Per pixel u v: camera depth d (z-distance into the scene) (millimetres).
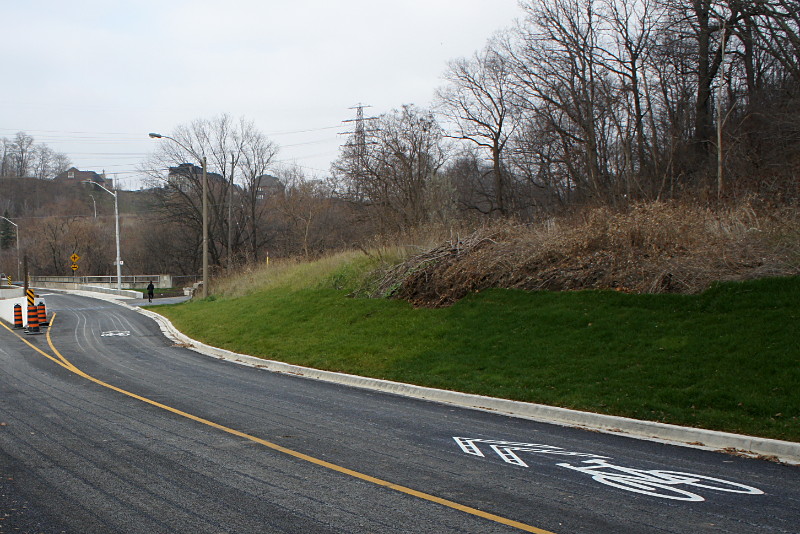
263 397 12312
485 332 15680
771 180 21234
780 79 30531
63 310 39656
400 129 46375
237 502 6180
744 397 9625
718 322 12602
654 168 34219
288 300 25297
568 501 6184
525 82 39688
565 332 14258
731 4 27578
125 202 113000
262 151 65812
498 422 10031
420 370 14195
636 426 9383
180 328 26344
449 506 6047
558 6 37688
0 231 102188
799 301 12219
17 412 10672
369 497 6324
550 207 39938
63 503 6164
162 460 7703
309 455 7957
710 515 5793
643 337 12930
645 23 34969
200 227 63969
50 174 112688
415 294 20672
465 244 21375
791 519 5688
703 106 32250
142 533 5406
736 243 15312
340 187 58750
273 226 73000
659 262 16031
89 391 12883
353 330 18922
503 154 45812
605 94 37000
